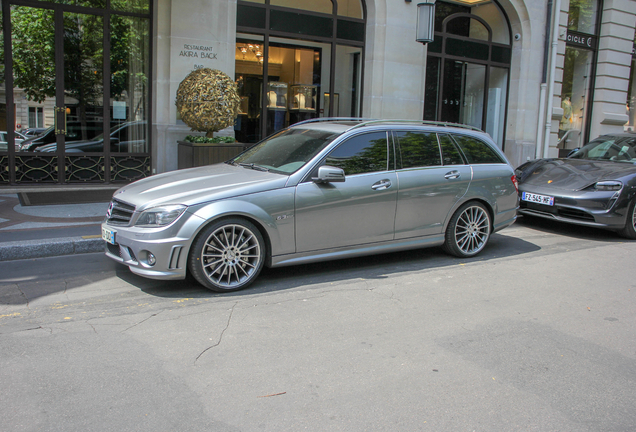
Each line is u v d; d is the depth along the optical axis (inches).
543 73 571.8
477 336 155.4
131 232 177.3
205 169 219.1
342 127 222.2
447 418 110.8
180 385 121.0
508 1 540.4
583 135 648.4
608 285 212.5
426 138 235.6
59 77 363.6
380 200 214.7
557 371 134.6
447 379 128.1
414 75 478.0
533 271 230.2
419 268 228.4
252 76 420.8
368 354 140.6
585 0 619.2
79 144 374.3
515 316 173.6
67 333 147.9
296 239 196.9
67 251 230.4
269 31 420.5
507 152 579.8
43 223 264.4
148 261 176.7
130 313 164.4
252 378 125.4
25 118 357.1
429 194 228.7
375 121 231.3
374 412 112.3
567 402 119.3
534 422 110.7
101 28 371.6
